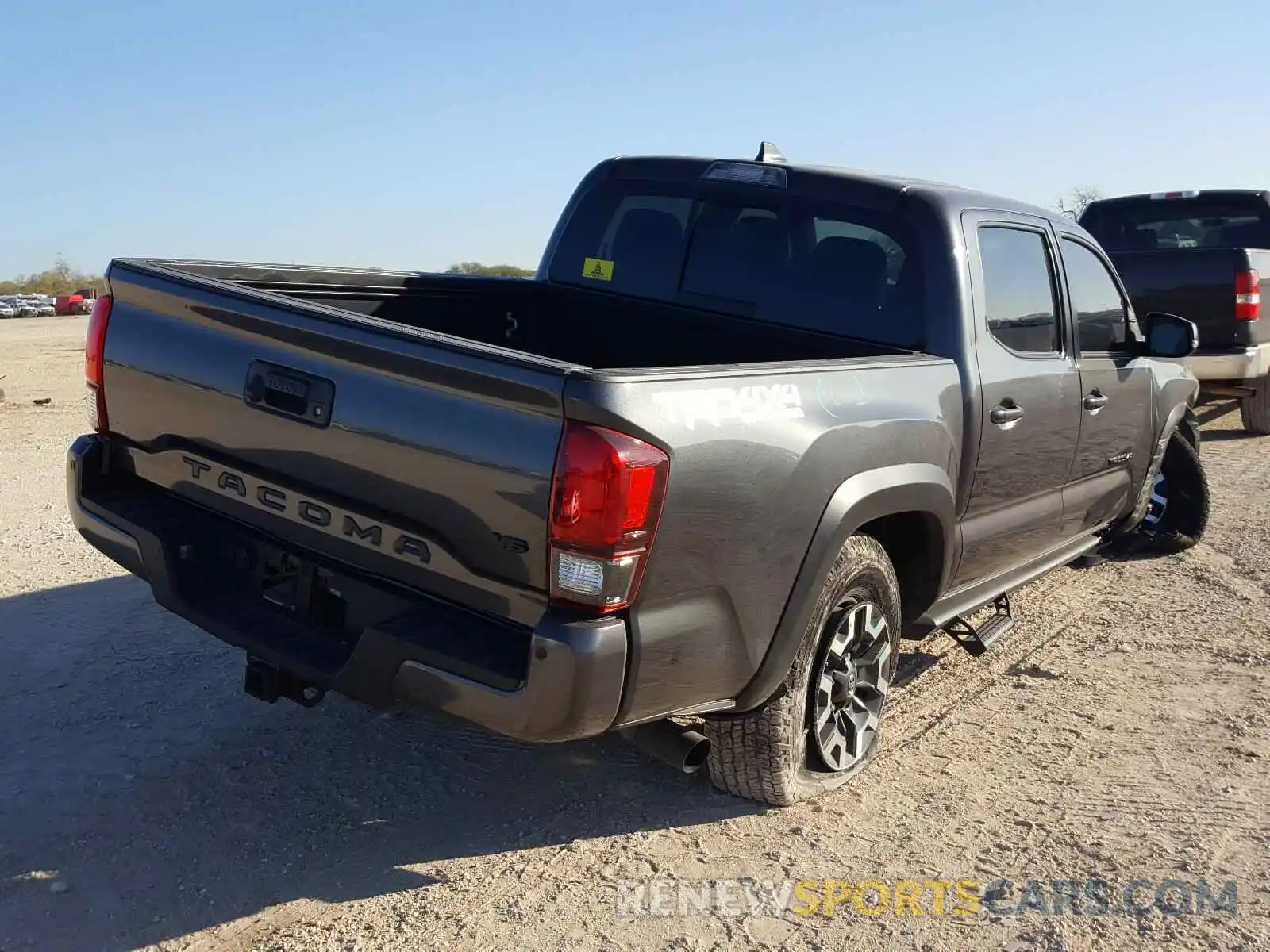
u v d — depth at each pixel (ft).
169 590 10.92
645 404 8.69
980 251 13.69
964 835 11.45
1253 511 25.85
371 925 9.70
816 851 11.07
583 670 8.61
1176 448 21.86
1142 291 32.63
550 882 10.44
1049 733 13.98
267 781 12.19
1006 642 17.40
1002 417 13.52
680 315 15.07
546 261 16.58
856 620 11.99
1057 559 17.24
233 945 9.37
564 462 8.48
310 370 9.96
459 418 9.02
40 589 18.44
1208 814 11.94
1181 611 18.92
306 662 10.00
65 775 12.13
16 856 10.55
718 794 12.16
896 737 13.82
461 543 9.16
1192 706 14.87
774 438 9.82
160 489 12.03
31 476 28.55
